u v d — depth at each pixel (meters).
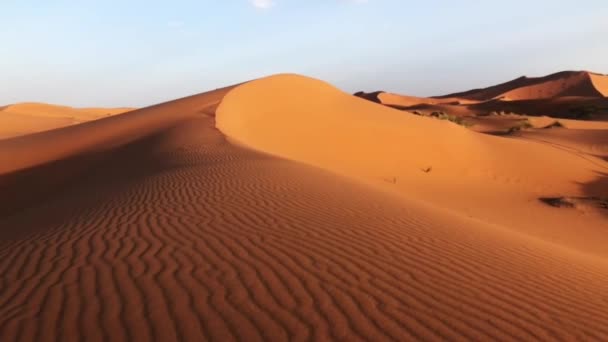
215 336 3.56
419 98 139.12
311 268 5.02
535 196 23.78
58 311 3.97
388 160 26.78
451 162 28.38
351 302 4.19
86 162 23.19
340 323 3.79
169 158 15.84
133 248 5.67
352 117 33.47
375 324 3.80
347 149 27.17
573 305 4.58
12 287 4.57
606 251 13.46
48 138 36.75
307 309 4.02
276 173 11.38
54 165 25.17
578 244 14.09
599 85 130.38
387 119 34.28
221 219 7.05
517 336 3.74
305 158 23.64
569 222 18.06
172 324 3.73
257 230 6.45
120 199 9.02
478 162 29.17
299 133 28.44
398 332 3.68
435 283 4.79
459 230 7.48
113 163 19.55
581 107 81.25
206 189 9.39
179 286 4.47
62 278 4.73
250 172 11.35
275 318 3.85
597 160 32.50
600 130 45.41
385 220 7.45
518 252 6.59
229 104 31.34
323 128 30.06
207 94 43.78
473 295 4.54
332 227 6.76
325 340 3.53
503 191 24.41
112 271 4.88
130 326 3.70
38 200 16.59
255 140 23.89
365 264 5.22
